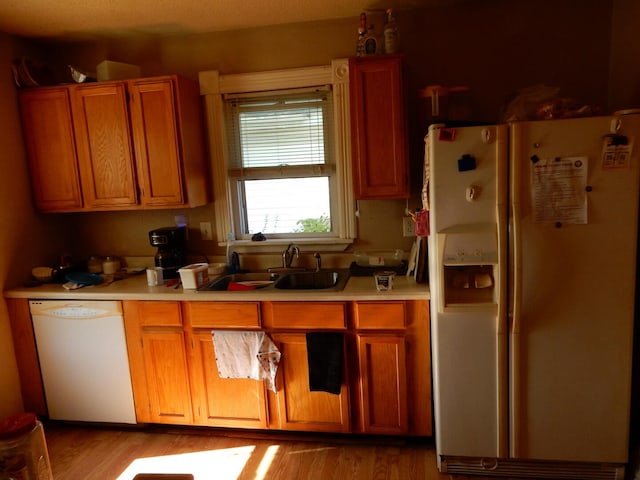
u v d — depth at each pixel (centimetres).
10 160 278
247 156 299
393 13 248
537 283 198
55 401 275
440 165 199
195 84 286
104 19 261
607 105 251
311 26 277
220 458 242
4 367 269
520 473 217
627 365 198
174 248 295
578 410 204
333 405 243
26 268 289
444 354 210
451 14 262
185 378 257
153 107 270
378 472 224
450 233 199
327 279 282
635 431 216
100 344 263
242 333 245
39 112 283
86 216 321
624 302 195
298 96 286
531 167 191
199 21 269
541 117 203
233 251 302
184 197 275
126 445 258
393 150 247
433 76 266
